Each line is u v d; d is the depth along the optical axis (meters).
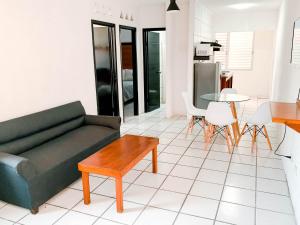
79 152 2.97
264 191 2.74
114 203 2.59
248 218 2.31
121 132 4.93
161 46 7.50
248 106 7.00
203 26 6.28
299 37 2.81
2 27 2.81
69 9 3.76
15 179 2.38
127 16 5.52
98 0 4.51
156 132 4.89
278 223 2.24
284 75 3.95
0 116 2.85
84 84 4.21
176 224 2.26
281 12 5.52
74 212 2.46
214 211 2.43
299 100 2.55
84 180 2.52
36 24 3.23
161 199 2.64
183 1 5.54
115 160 2.55
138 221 2.31
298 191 2.19
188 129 4.68
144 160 3.59
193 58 5.45
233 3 5.86
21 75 3.07
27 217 2.39
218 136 4.55
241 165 3.38
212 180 3.00
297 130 2.02
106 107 5.50
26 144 2.90
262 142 4.23
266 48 7.93
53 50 3.52
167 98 5.91
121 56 5.95
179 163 3.47
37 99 3.32
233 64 8.36
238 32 8.03
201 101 5.72
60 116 3.46
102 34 5.14
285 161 3.10
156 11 5.91
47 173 2.53
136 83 6.18
